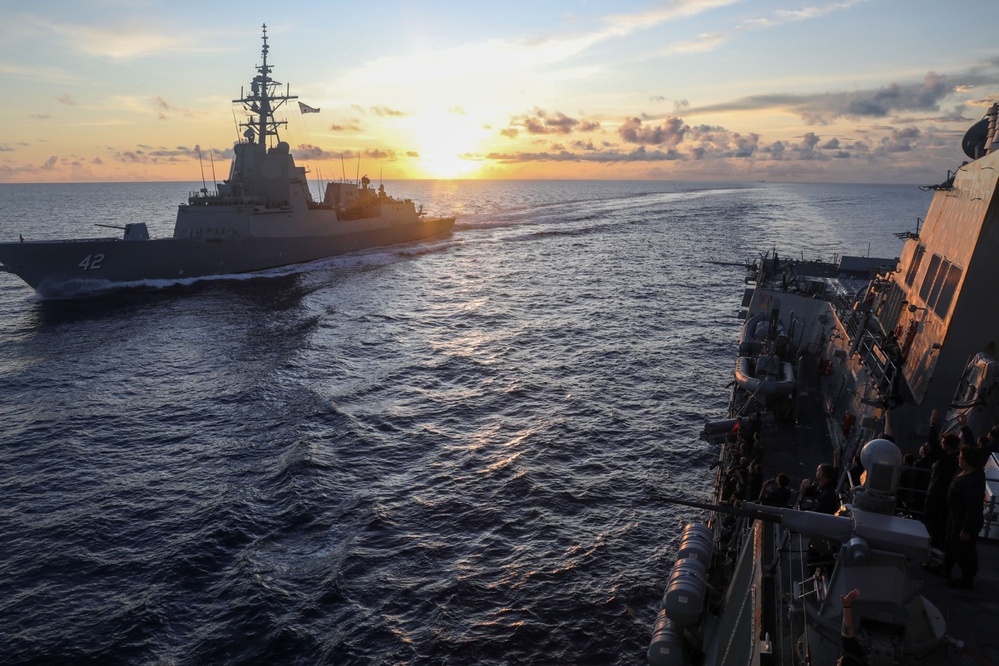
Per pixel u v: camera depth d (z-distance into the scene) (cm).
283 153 5978
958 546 779
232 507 2011
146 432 2589
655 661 991
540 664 1430
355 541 1850
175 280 5391
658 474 2262
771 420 1546
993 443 917
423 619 1554
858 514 622
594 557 1789
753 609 831
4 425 2645
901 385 1351
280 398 2966
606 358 3591
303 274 5981
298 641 1482
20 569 1716
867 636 599
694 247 8338
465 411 2817
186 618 1554
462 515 1989
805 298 2344
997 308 1167
